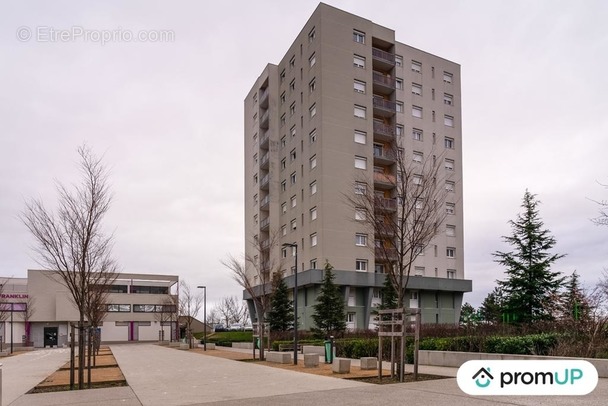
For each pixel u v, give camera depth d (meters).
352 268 44.84
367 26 49.34
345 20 48.09
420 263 48.78
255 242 54.12
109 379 16.06
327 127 45.59
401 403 9.48
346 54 47.59
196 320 82.06
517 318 31.62
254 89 63.41
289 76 54.16
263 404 9.98
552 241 32.28
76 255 15.09
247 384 13.53
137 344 62.69
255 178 61.56
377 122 48.84
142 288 75.38
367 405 9.39
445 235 50.88
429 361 17.86
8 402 11.31
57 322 66.81
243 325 84.50
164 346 53.38
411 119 51.28
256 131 61.69
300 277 46.28
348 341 23.80
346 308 44.03
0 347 42.66
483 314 52.12
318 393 11.21
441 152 52.28
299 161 50.12
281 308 43.81
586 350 15.17
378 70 51.50
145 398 11.38
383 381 13.02
